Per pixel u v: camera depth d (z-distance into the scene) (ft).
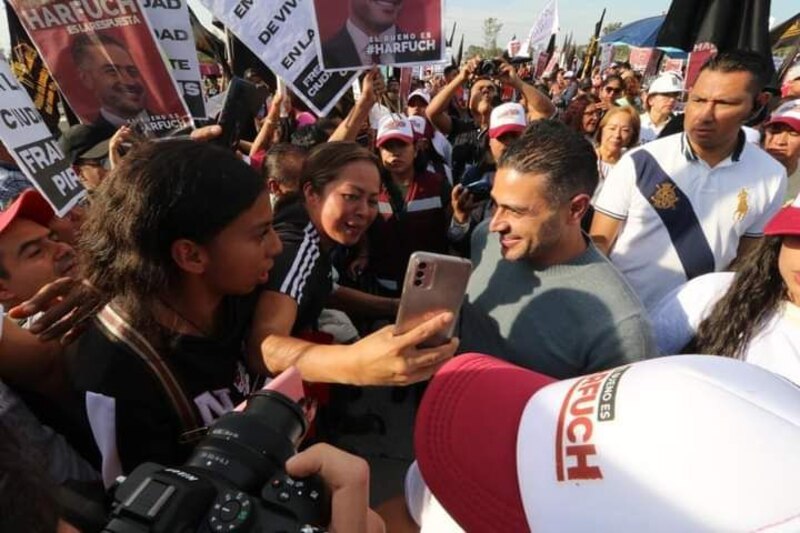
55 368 3.83
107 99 6.97
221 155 3.29
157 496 2.05
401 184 10.50
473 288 5.74
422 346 3.01
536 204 4.56
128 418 3.33
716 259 7.02
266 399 2.67
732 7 10.11
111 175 3.30
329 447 2.37
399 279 10.84
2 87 5.14
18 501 1.43
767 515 1.60
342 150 5.63
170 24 7.64
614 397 2.20
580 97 17.08
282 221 5.20
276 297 4.36
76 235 5.08
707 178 6.84
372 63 7.88
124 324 3.31
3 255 4.27
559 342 4.82
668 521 1.76
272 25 7.73
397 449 9.79
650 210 7.08
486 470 2.59
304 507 2.21
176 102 7.21
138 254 3.17
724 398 1.92
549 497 2.17
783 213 4.02
